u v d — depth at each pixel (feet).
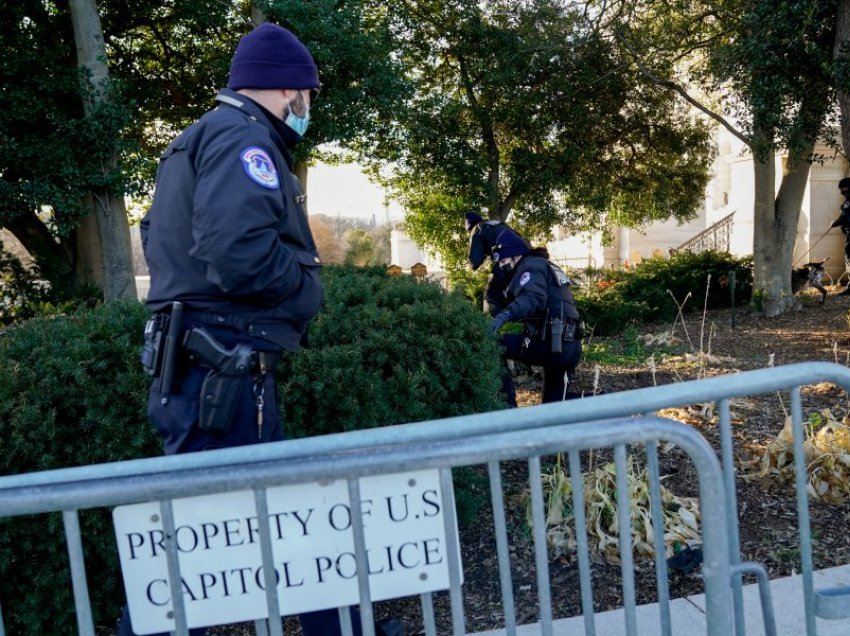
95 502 5.06
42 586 9.29
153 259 7.09
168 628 5.67
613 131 43.88
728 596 5.54
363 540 5.41
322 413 10.23
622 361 25.63
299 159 36.47
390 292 12.22
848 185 39.29
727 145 73.92
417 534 5.64
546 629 5.60
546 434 5.32
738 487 13.20
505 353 16.51
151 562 5.61
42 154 32.19
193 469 5.38
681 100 44.60
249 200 6.39
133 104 34.12
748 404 17.83
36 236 41.39
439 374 11.13
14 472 8.95
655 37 39.01
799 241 57.36
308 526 5.58
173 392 6.86
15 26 35.09
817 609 6.19
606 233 50.39
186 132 7.08
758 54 28.12
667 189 45.55
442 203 45.52
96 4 37.19
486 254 17.80
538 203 43.86
